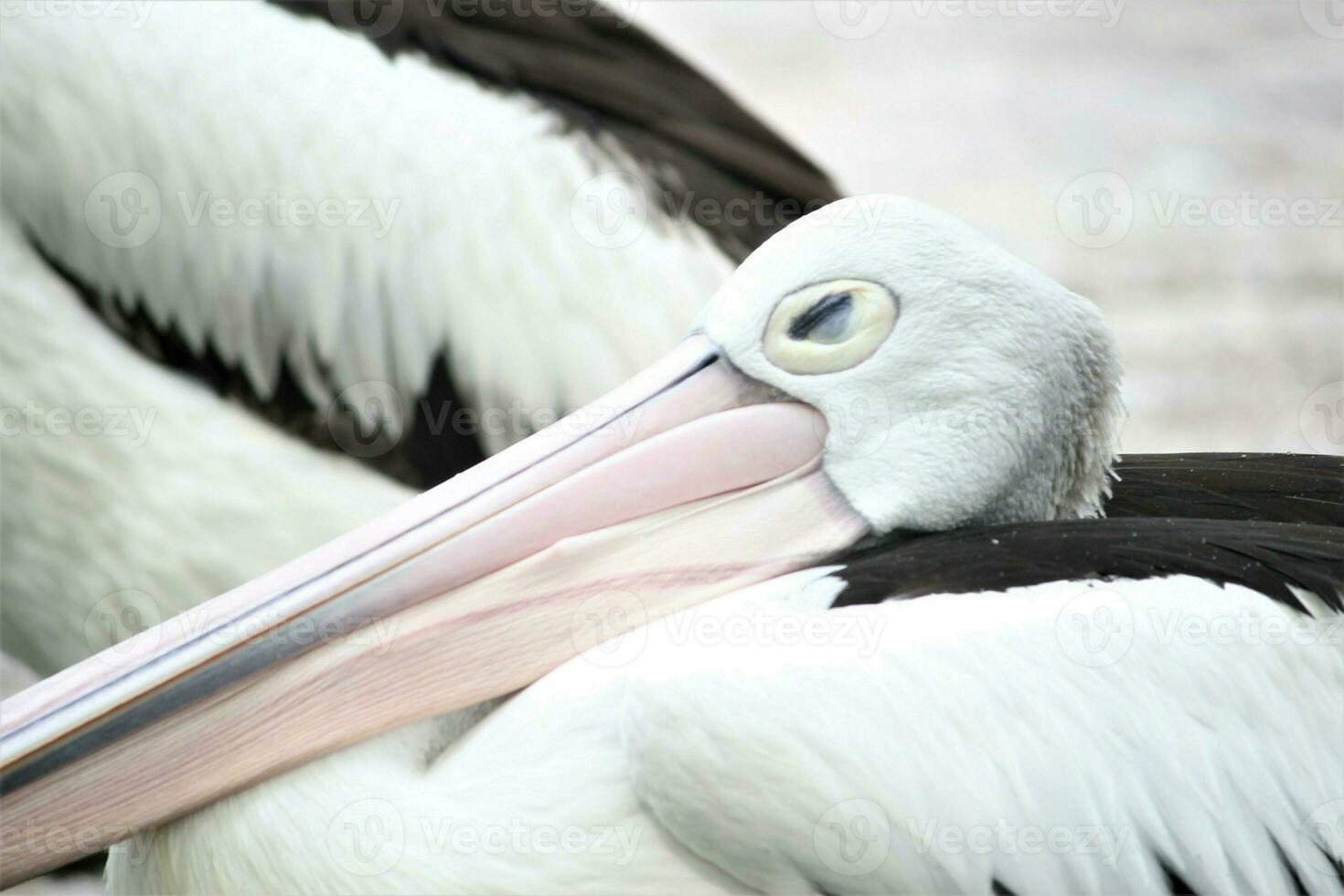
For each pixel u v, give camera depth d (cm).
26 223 692
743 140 741
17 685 809
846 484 454
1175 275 1380
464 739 442
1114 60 1852
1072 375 456
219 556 684
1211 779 404
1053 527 445
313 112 686
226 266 689
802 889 411
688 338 472
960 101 1752
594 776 420
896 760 396
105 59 686
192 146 685
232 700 429
